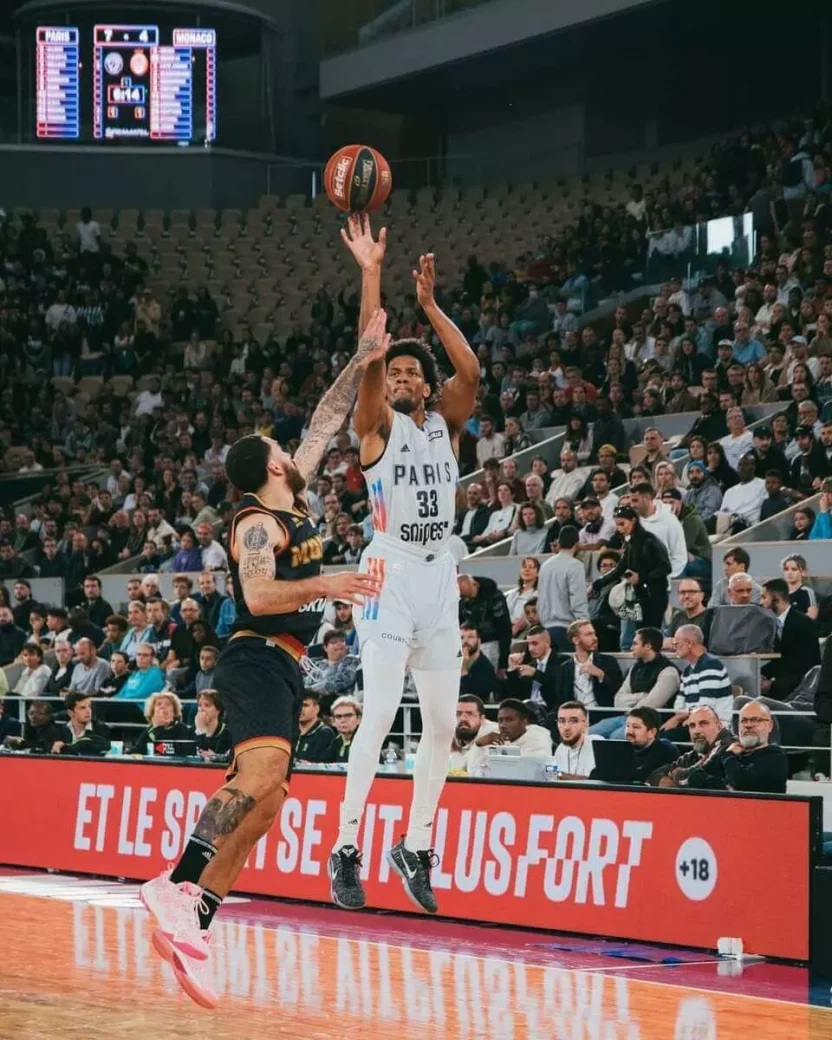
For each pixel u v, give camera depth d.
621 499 13.54
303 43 31.12
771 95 26.55
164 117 29.86
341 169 5.77
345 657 12.44
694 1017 5.66
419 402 5.92
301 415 21.72
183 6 29.39
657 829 7.91
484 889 8.68
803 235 19.11
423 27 27.75
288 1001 5.93
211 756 11.07
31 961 6.87
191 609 14.48
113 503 21.62
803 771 10.62
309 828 9.60
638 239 22.19
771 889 7.35
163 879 4.76
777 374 16.67
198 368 25.17
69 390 25.67
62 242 27.86
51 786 11.52
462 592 12.59
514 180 28.33
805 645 10.73
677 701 10.41
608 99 28.42
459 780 8.93
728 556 11.73
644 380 18.44
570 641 11.71
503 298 22.83
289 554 5.15
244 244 28.77
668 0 24.09
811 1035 5.27
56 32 29.77
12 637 16.95
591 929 8.11
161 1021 5.36
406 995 6.13
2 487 22.83
